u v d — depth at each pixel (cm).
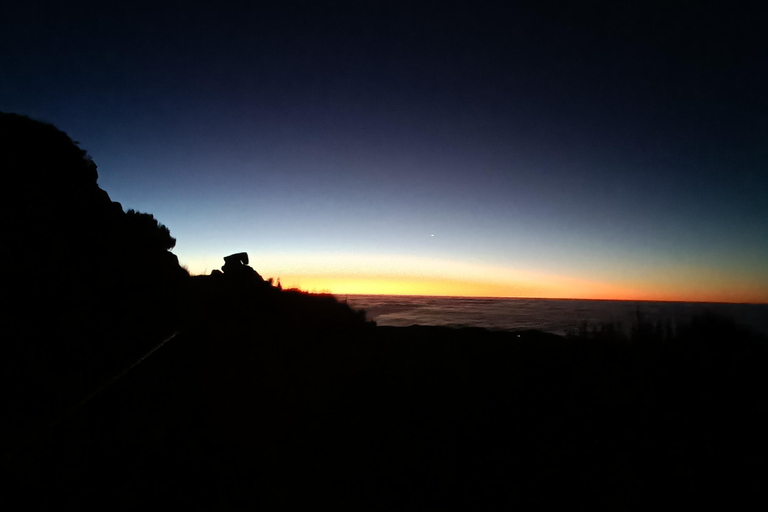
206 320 845
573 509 341
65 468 344
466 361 797
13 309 460
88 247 664
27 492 310
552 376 686
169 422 459
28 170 634
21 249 532
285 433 473
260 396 572
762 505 341
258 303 1113
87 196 746
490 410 554
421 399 593
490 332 1179
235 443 441
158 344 628
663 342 826
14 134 657
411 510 336
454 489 370
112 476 352
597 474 395
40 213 603
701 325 884
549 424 507
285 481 376
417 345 941
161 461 388
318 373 702
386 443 458
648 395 583
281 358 766
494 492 365
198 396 538
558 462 419
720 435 465
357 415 533
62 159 731
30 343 442
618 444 452
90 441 385
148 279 784
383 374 709
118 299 649
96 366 491
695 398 568
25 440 347
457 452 440
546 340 999
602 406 556
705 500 350
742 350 748
